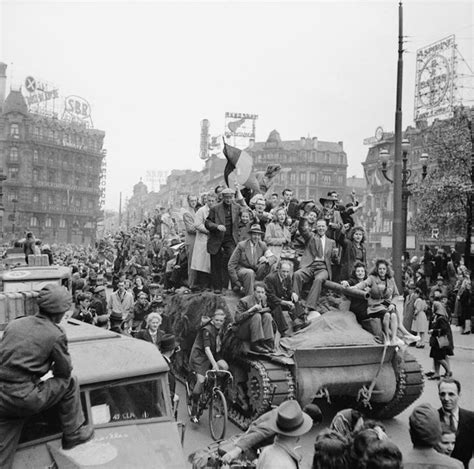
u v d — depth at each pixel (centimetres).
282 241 1122
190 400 928
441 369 1292
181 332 1088
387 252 6078
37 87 10031
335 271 1103
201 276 1189
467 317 1752
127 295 1372
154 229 2692
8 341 426
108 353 524
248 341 865
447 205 2673
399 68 1775
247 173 1381
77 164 10256
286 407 456
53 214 9700
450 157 2705
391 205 6219
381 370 880
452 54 3962
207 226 1093
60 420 450
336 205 1336
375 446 387
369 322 916
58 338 433
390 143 6341
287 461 442
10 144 9300
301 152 9744
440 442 444
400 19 1759
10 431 423
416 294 1614
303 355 823
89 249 6397
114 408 493
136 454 458
